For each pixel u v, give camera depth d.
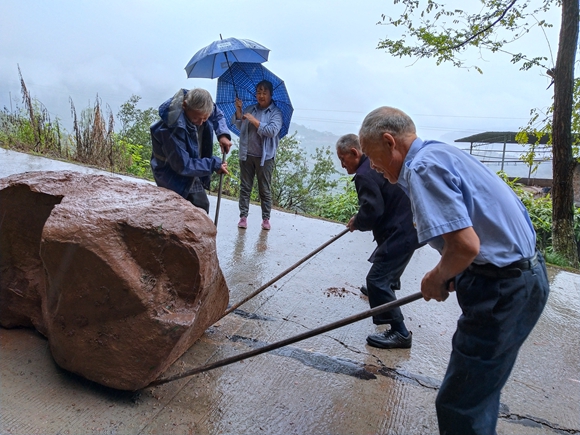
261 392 2.48
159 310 2.16
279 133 5.27
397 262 2.94
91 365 2.28
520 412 2.54
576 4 7.74
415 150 1.81
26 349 2.61
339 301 3.79
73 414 2.15
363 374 2.76
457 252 1.56
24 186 2.49
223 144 3.80
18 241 2.64
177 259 2.18
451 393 1.83
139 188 2.61
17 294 2.70
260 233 5.50
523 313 1.73
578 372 3.03
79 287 2.14
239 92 5.25
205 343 2.91
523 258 1.71
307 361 2.83
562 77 7.90
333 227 6.31
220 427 2.18
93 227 2.08
